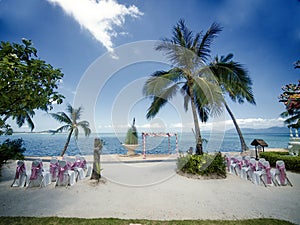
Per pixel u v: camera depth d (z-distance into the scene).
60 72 3.05
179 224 2.96
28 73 2.57
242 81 7.04
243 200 4.14
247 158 6.51
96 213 3.42
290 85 7.88
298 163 6.93
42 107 2.98
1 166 6.47
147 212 3.48
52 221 3.02
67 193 4.55
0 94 2.39
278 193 4.63
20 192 4.60
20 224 2.90
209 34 7.20
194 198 4.25
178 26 7.43
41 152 17.45
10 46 2.36
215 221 3.08
